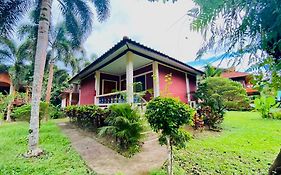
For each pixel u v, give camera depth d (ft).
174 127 9.48
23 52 47.91
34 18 27.76
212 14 2.89
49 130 28.12
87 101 40.34
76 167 12.71
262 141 17.01
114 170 11.91
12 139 21.97
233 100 44.80
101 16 28.58
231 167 11.51
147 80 30.73
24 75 57.47
